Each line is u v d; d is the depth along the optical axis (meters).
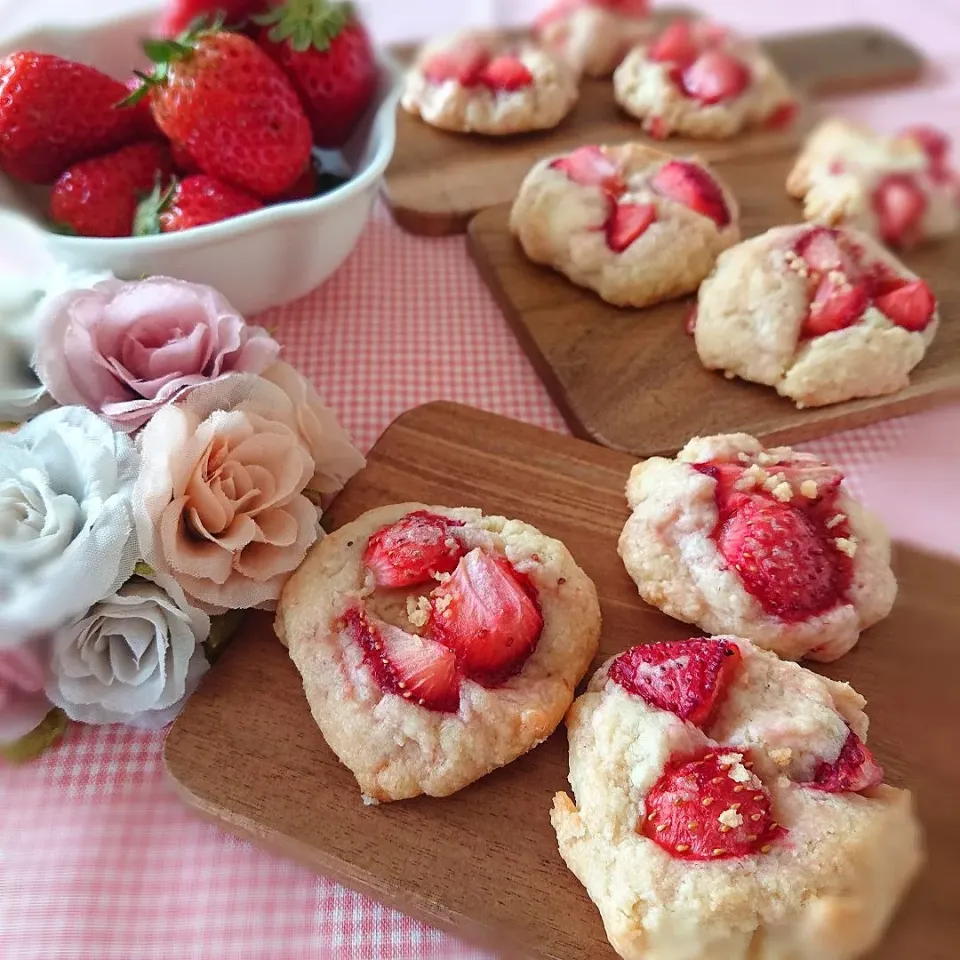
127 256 0.25
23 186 0.28
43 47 0.29
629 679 0.22
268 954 0.20
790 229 0.30
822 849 0.20
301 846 0.21
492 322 0.32
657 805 0.20
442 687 0.22
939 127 0.32
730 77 0.35
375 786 0.21
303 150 0.27
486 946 0.20
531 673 0.22
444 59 0.36
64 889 0.21
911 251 0.31
